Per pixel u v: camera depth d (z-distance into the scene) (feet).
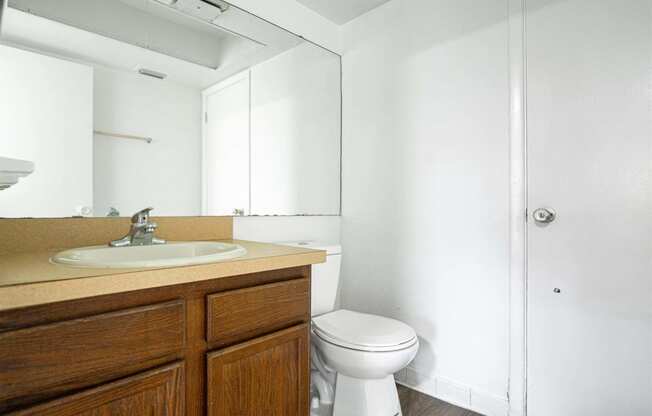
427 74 5.53
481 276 4.88
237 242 4.72
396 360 4.03
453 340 5.16
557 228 4.25
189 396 2.73
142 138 4.47
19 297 1.94
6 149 3.48
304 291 3.65
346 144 6.81
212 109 5.13
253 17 5.54
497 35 4.77
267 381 3.23
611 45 3.90
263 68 5.70
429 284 5.45
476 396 4.89
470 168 5.01
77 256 3.07
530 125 4.47
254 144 5.62
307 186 6.34
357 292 6.53
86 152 4.00
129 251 3.61
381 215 6.16
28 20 3.65
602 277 3.95
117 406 2.31
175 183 4.74
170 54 4.73
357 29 6.61
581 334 4.08
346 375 4.45
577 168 4.12
